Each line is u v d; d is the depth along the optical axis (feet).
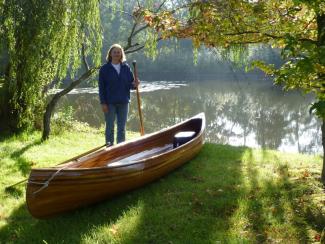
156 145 24.94
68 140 32.07
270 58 80.28
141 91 111.65
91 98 88.22
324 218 15.14
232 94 108.78
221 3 15.88
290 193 17.83
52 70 30.99
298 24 16.39
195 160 24.21
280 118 72.49
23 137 31.83
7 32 28.32
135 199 17.62
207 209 16.26
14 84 29.68
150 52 34.63
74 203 15.75
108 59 24.70
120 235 14.10
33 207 14.62
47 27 27.78
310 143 54.19
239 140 55.62
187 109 81.66
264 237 13.96
